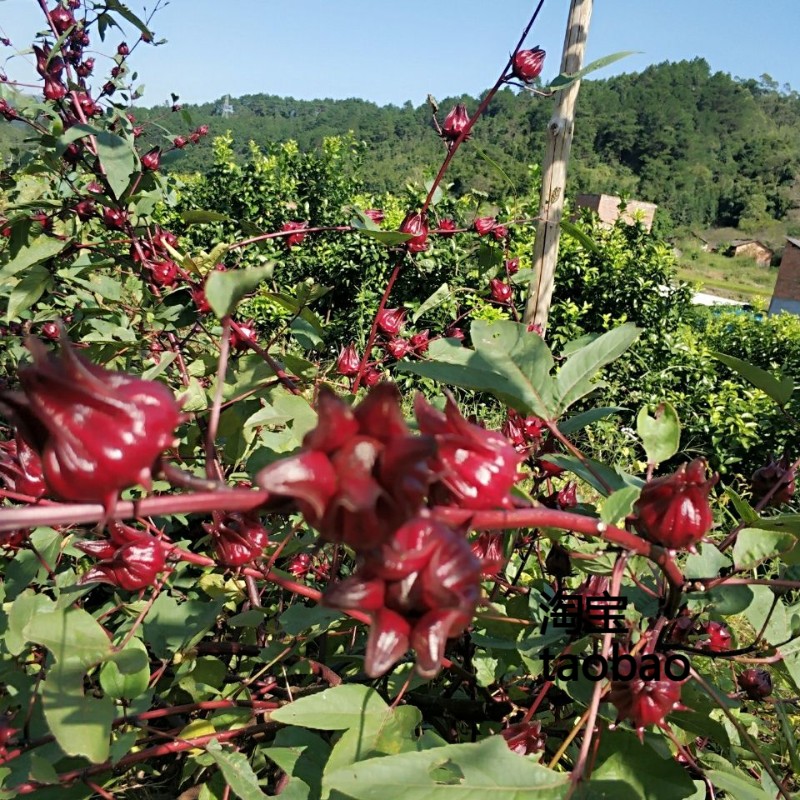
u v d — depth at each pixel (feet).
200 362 10.61
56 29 10.83
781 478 6.48
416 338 9.93
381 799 3.83
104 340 10.39
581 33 12.89
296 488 2.73
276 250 34.63
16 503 6.27
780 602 6.48
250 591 7.44
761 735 9.03
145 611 5.58
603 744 4.99
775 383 6.31
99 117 11.30
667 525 4.35
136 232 10.99
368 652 2.94
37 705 6.15
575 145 258.16
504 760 4.13
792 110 346.13
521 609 6.98
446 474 3.40
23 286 10.73
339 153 40.60
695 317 43.55
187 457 8.88
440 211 28.73
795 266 119.65
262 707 6.71
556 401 5.60
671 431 5.35
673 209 251.60
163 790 7.98
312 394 8.41
